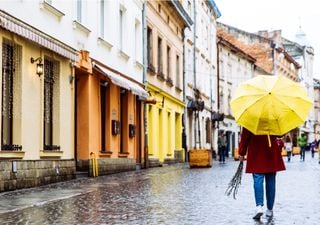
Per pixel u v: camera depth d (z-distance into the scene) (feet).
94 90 72.28
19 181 49.78
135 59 95.30
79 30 67.26
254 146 31.73
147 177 69.51
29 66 53.36
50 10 57.98
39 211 35.60
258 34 288.51
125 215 33.71
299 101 31.04
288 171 83.10
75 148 69.51
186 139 136.67
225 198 42.96
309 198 42.63
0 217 32.86
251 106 30.66
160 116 114.32
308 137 347.77
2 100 48.88
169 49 123.13
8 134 50.42
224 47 187.52
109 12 79.51
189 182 60.44
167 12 118.93
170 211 35.35
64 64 62.44
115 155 80.94
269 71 259.39
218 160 150.82
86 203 39.96
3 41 49.14
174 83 125.90
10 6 48.49
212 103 170.60
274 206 37.47
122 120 89.04
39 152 55.06
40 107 55.62
